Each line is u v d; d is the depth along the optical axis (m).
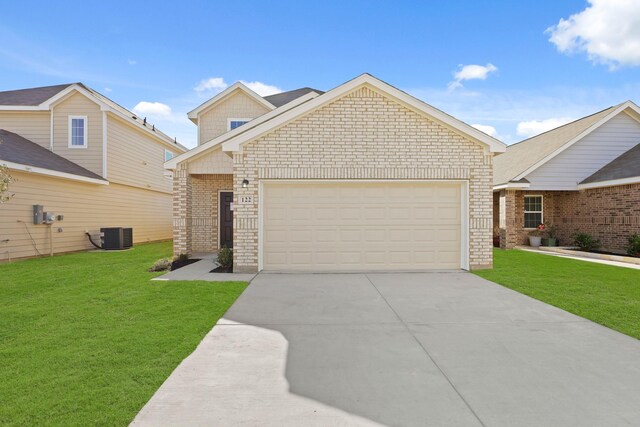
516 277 8.46
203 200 14.02
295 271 9.19
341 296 6.70
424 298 6.56
